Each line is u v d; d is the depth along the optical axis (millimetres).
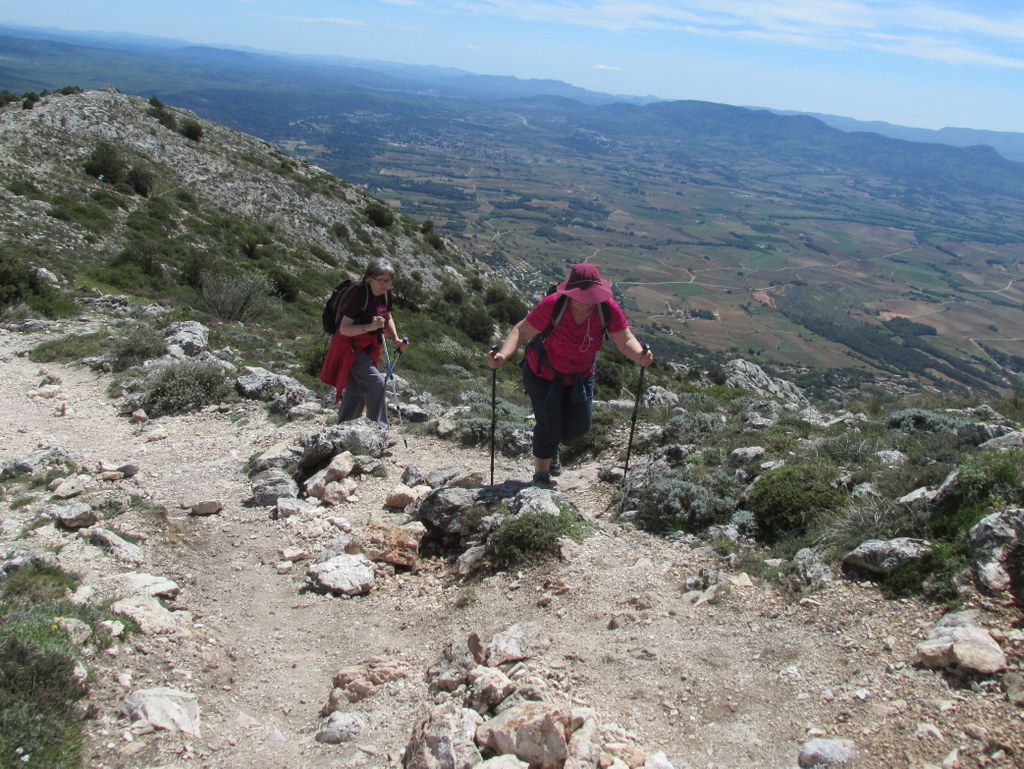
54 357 13414
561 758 2896
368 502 7016
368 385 8430
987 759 2689
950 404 12133
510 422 9781
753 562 4977
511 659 3947
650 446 8492
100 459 8344
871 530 4688
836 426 8992
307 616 4996
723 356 161375
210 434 9539
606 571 5055
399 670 4059
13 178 38344
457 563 5590
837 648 3719
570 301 5656
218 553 6039
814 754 2904
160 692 3518
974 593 3740
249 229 50375
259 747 3330
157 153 57156
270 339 18500
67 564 5062
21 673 3221
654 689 3641
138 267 27469
